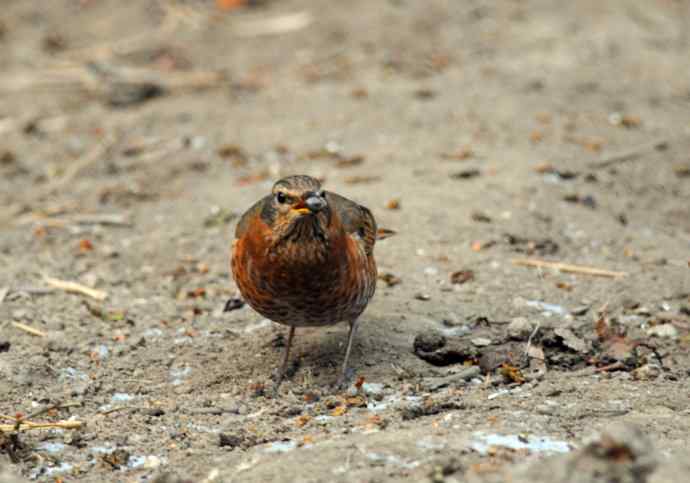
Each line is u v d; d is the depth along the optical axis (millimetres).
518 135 17734
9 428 9555
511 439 8648
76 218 15695
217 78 21875
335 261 9703
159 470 8656
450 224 14180
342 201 10500
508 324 11508
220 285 13141
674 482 6973
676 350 11094
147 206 16094
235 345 11453
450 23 24328
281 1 26375
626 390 10047
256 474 8141
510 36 23438
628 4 25609
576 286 12633
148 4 26312
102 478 8578
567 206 15008
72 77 22453
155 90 21312
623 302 12156
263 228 9688
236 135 18719
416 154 16984
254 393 10336
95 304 12586
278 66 22438
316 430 9328
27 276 13547
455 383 10398
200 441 9227
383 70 21656
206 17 25438
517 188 15336
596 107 19250
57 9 26438
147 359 11219
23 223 15711
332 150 17516
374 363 10797
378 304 12047
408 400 10023
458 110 19016
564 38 23203
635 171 16578
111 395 10438
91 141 19172
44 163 18297
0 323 12047
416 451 8328
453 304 12031
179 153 18172
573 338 11070
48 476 8656
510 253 13523
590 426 9055
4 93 21750
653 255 13602
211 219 15133
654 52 22516
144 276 13547
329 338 11352
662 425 9039
